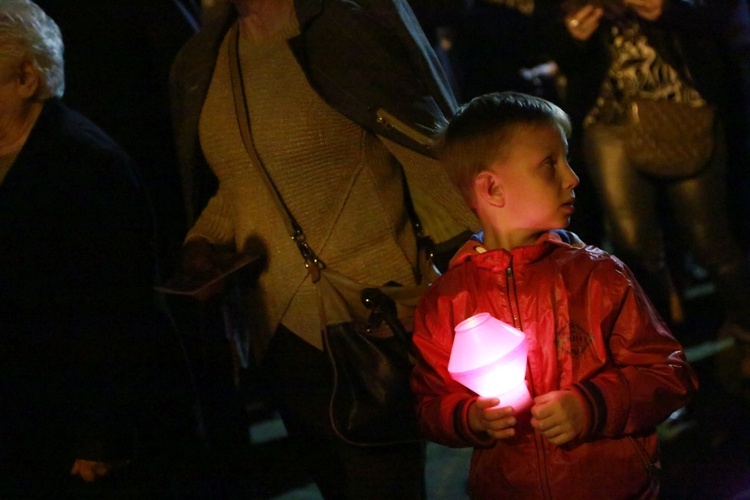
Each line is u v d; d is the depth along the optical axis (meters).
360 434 2.79
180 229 4.02
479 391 2.26
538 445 2.36
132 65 3.90
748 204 4.25
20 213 2.93
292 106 2.80
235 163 2.91
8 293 2.97
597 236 4.75
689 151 4.10
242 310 3.09
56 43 3.05
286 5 2.87
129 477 3.11
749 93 4.14
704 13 3.90
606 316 2.33
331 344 2.83
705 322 5.67
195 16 4.24
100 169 2.95
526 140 2.35
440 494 4.08
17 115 3.00
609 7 3.97
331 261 2.86
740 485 3.90
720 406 4.61
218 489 3.55
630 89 4.11
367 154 2.83
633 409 2.26
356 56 2.78
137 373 3.00
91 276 2.94
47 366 3.02
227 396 3.69
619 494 2.33
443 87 2.83
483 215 2.46
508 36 5.71
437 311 2.48
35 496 3.11
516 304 2.38
